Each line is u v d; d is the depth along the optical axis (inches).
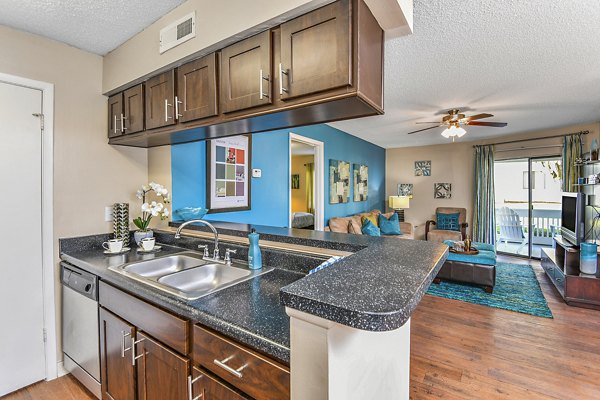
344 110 50.0
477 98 130.1
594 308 121.2
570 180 183.9
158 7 64.5
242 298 46.3
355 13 42.6
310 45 45.8
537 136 200.7
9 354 72.4
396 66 98.0
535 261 204.8
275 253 64.8
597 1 64.3
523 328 105.3
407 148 267.4
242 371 36.6
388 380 43.3
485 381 76.8
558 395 71.3
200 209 89.5
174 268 76.8
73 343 74.7
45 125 77.1
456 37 79.7
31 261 75.3
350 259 43.5
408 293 27.7
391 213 245.8
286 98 48.4
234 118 56.5
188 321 44.0
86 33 75.0
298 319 28.0
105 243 84.2
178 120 66.4
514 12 68.6
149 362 51.1
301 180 315.3
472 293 140.5
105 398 63.7
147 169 98.7
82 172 83.8
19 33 73.1
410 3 51.0
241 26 52.6
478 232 229.8
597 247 128.5
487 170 226.5
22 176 73.8
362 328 23.0
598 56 90.6
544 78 108.0
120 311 58.0
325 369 26.0
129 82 77.2
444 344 95.1
